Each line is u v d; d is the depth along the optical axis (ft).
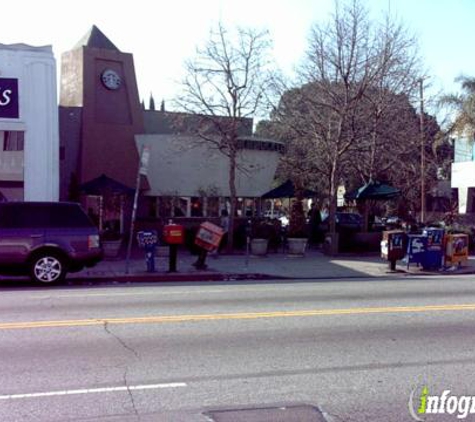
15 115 62.49
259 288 43.19
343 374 20.34
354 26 75.77
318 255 71.41
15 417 16.22
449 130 110.42
